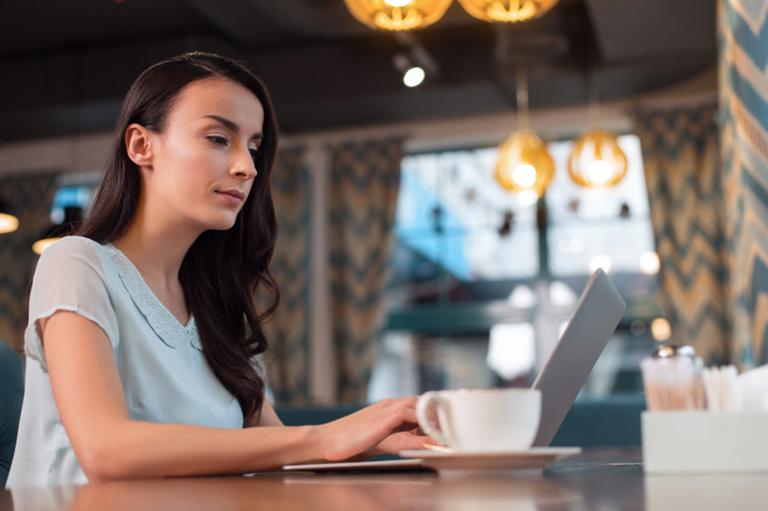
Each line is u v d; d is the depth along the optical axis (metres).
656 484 0.90
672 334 8.95
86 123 9.48
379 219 9.73
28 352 1.56
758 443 1.03
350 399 9.58
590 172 7.81
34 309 1.53
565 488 0.87
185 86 1.72
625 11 7.33
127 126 1.75
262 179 1.91
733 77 2.08
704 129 9.06
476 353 9.95
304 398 9.60
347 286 9.70
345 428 1.32
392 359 10.08
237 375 1.82
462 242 10.07
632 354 9.56
